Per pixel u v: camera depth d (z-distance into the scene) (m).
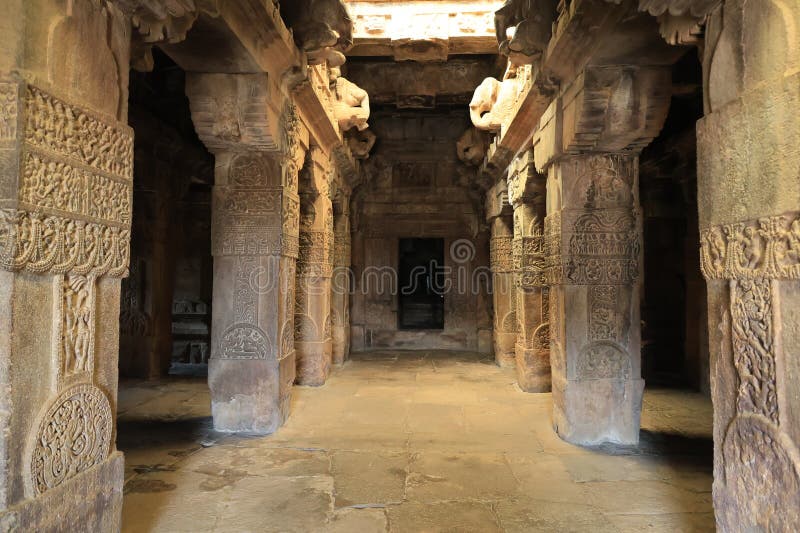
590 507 3.14
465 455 4.05
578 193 4.38
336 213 8.70
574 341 4.36
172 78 6.56
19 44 1.71
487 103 6.47
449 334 10.30
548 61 4.07
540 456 4.03
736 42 1.98
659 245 7.90
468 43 6.54
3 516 1.67
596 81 3.73
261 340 4.65
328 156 6.93
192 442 4.32
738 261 1.95
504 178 7.66
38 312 1.81
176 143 7.00
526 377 6.43
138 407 5.49
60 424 1.90
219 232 4.66
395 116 9.95
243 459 3.93
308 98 5.05
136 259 7.05
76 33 1.95
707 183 2.15
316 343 6.80
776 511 1.79
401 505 3.17
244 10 3.34
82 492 2.01
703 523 2.94
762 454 1.86
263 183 4.64
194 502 3.18
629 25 3.13
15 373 1.71
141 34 2.49
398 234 10.33
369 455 4.05
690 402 5.85
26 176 1.71
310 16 4.11
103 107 2.14
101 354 2.16
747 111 1.90
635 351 4.34
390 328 10.38
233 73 4.04
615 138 4.02
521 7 4.23
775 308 1.78
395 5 6.39
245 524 2.92
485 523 2.95
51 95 1.82
